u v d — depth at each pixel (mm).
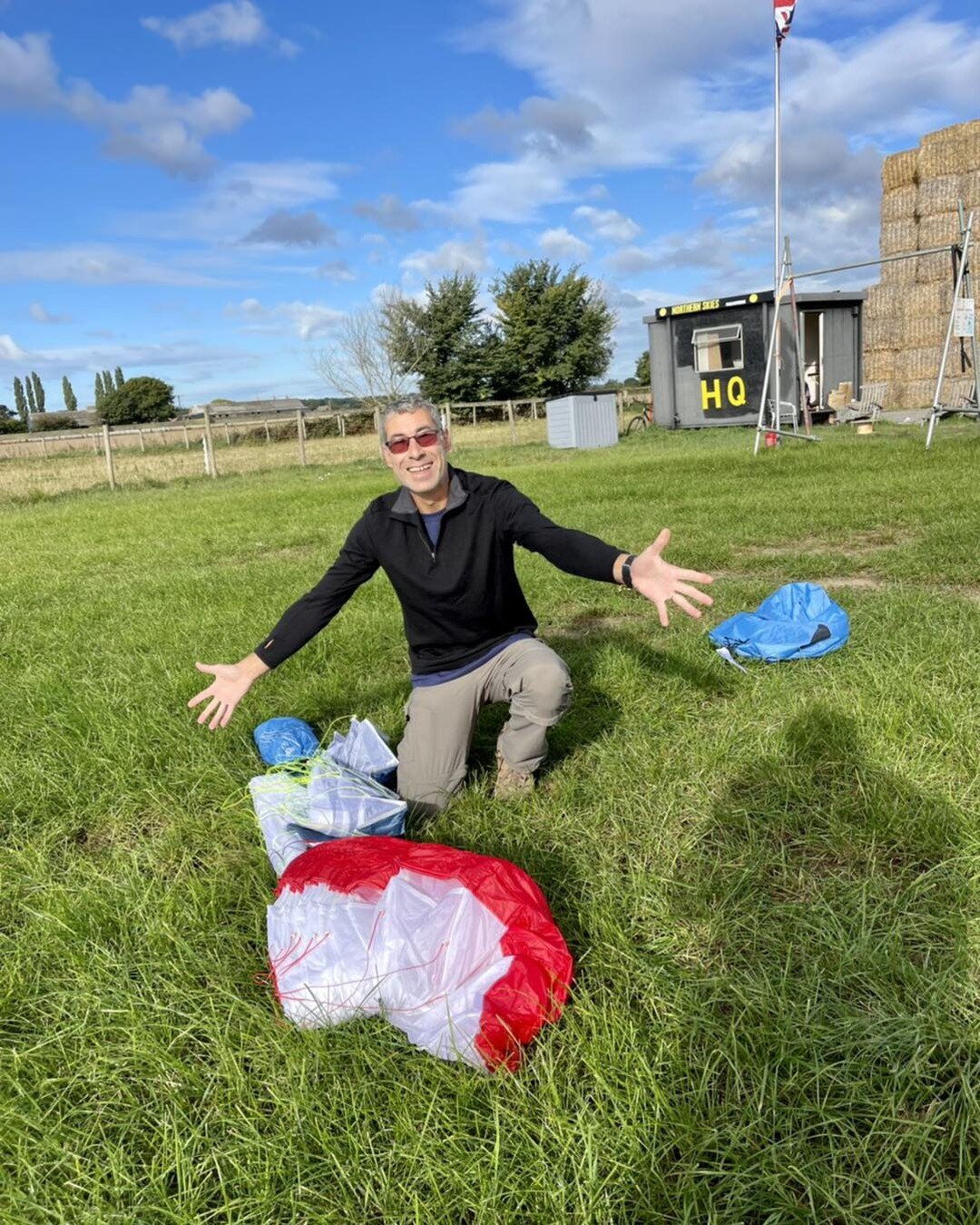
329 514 11586
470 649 2938
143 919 2359
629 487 10836
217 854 2760
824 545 6949
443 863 2018
